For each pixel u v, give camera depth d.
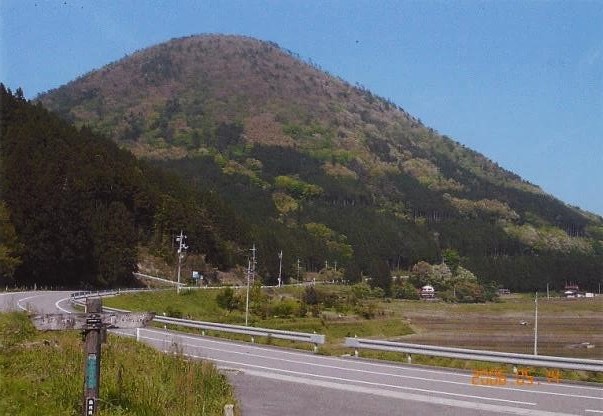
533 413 11.58
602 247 144.25
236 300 57.38
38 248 56.94
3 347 13.24
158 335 25.88
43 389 10.05
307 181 170.88
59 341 14.77
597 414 11.54
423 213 170.88
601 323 58.19
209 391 11.73
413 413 11.49
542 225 163.88
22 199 56.56
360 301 72.31
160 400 10.00
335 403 12.34
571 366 15.64
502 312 68.44
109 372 11.19
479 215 170.12
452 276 98.88
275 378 15.34
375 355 20.36
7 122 70.56
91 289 62.09
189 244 80.75
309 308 59.19
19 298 41.22
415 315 65.06
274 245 95.44
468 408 11.97
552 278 103.12
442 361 18.83
